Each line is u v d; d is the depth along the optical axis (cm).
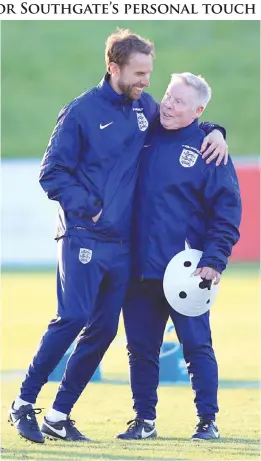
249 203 5975
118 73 1961
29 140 8875
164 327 2141
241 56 9650
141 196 2039
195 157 2028
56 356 2016
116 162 1988
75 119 1970
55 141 1978
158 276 2045
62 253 2014
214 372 2092
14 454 1898
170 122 2014
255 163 5975
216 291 2072
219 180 2023
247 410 2488
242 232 5981
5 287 5081
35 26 10131
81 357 2072
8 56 9819
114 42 1958
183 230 2044
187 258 2034
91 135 1970
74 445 2016
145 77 1955
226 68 9544
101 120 1977
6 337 3691
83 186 1984
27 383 2041
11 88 9488
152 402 2139
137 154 2025
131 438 2109
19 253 5988
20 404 2047
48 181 1969
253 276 5453
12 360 3244
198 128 2064
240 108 9106
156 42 9831
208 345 2103
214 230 2030
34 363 2031
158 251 2041
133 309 2111
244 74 9488
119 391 2756
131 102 2008
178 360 2805
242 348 3506
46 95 9394
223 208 2027
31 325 3953
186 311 2042
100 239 1992
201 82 2019
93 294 1998
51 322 2028
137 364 2123
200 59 9600
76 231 1992
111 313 2050
